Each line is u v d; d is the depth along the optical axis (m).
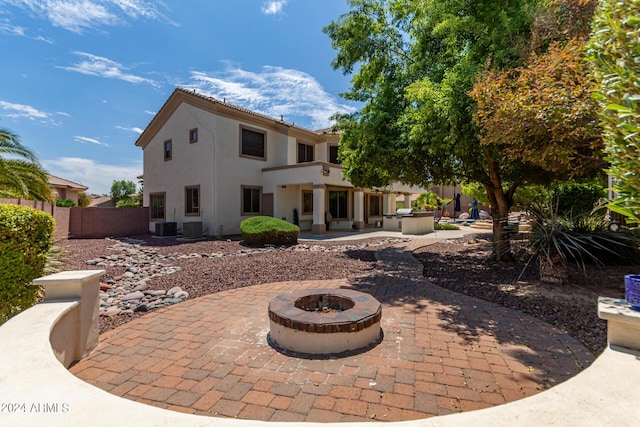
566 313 5.16
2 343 2.38
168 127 20.34
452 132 6.39
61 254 6.04
